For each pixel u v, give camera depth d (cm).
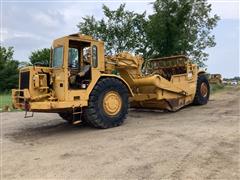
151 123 897
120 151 605
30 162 577
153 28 2378
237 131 711
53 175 500
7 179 496
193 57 2794
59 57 812
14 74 4303
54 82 812
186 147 603
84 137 757
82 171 509
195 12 2736
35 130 907
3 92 4016
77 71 860
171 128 793
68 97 785
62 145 690
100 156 583
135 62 1020
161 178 455
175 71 1192
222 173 461
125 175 478
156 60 1240
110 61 949
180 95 1122
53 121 1057
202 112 1056
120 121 873
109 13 2917
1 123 1075
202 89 1255
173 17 2348
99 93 834
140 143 655
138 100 1056
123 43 2923
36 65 826
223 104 1249
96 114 825
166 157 549
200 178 446
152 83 990
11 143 746
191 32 2677
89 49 845
